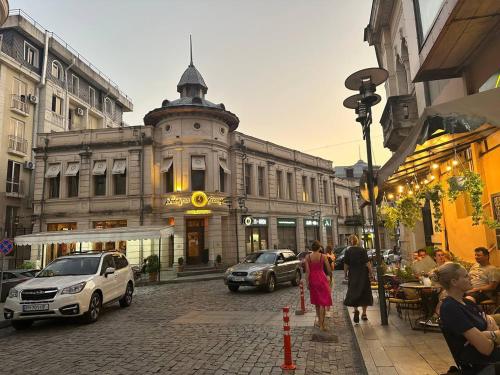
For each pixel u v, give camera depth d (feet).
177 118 88.89
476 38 21.83
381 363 17.13
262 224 101.96
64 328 30.83
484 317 10.10
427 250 34.55
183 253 83.41
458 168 29.48
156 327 29.68
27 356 22.56
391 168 21.65
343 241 145.59
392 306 32.71
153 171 88.74
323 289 26.27
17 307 29.81
